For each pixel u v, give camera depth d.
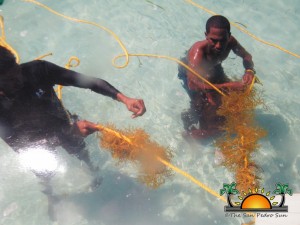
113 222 3.12
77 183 3.28
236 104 3.06
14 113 2.31
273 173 3.36
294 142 3.55
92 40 4.37
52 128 2.62
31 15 4.57
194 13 4.67
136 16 4.62
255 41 4.41
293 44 4.40
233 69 3.94
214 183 3.29
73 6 4.68
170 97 3.87
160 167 2.77
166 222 3.12
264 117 3.70
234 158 2.87
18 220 3.10
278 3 4.80
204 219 3.12
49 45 4.31
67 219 3.12
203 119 3.45
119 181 3.30
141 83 3.99
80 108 3.75
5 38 4.34
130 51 4.29
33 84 2.26
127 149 2.61
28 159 2.84
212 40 2.99
